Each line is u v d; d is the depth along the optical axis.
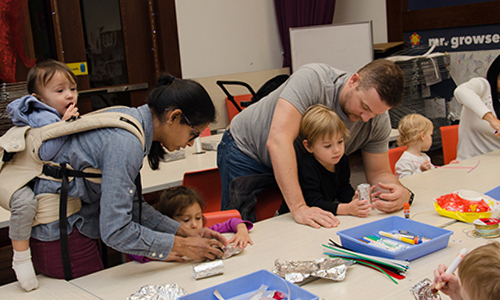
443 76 4.53
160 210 1.85
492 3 4.08
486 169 2.24
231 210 1.85
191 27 4.80
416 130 2.96
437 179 2.12
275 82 3.72
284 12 5.19
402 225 1.49
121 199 1.20
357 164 2.96
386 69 1.60
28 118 1.31
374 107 1.62
